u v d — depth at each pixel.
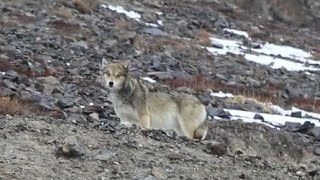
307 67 84.44
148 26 86.81
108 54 62.75
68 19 77.56
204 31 94.38
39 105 35.09
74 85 45.00
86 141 29.67
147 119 33.09
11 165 25.80
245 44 92.94
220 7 122.06
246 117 45.94
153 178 26.16
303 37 117.62
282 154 40.69
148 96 33.50
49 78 45.06
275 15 136.50
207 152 31.55
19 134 29.00
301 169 31.89
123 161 28.05
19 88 39.84
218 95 53.31
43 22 73.12
